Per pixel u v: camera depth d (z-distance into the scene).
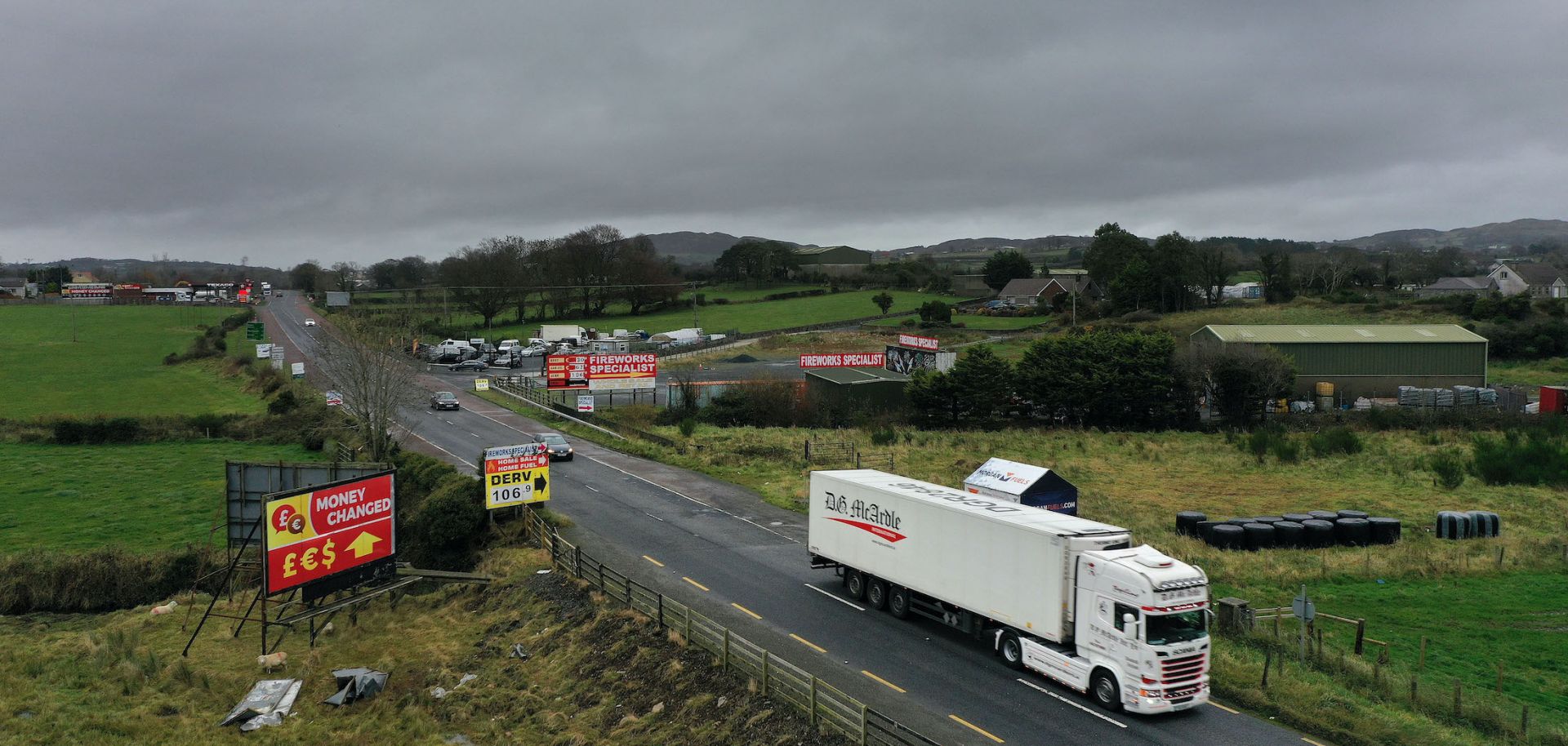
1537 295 161.25
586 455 59.62
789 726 22.75
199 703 28.48
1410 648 27.97
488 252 170.25
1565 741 21.16
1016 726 22.38
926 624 29.98
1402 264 192.50
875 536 30.61
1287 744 21.62
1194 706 23.31
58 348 126.62
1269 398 74.50
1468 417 68.56
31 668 30.83
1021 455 60.34
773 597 32.47
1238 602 28.69
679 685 26.14
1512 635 28.98
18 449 65.19
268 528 31.02
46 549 41.97
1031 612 24.92
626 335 136.75
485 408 80.75
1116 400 73.06
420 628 34.59
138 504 50.69
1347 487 50.47
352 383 57.12
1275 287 139.12
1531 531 41.09
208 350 118.69
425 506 43.22
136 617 37.31
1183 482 52.34
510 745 25.22
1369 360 81.56
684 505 46.44
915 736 20.41
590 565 35.91
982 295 188.38
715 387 83.00
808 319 157.75
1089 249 165.38
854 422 74.94
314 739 26.00
